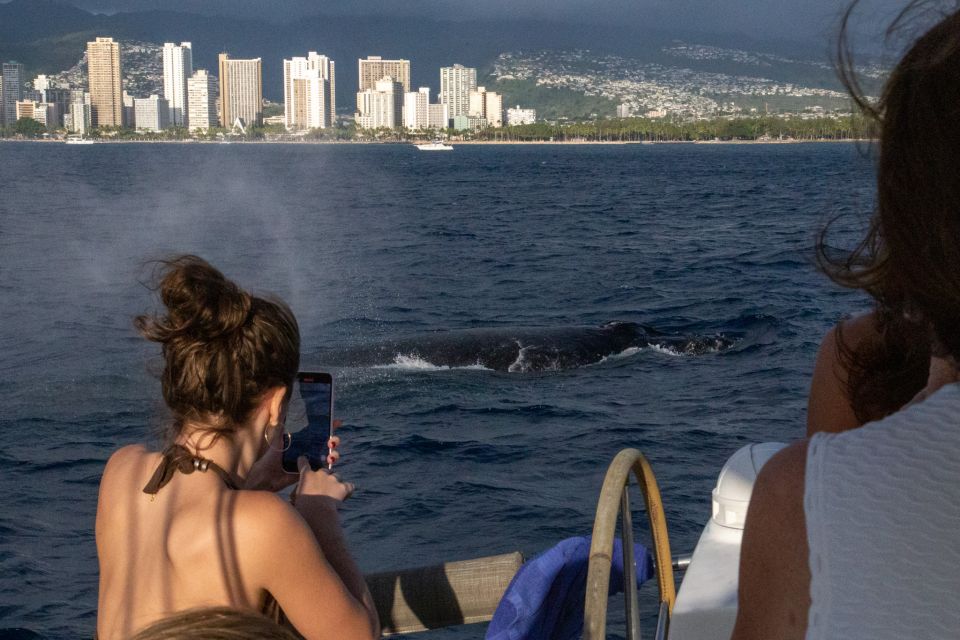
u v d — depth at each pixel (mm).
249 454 3299
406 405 15969
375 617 3273
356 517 11016
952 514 1499
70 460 13172
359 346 19469
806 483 1616
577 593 3658
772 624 1664
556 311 26453
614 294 29125
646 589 8500
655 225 53406
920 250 1569
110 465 3387
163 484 3150
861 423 2158
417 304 27641
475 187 95312
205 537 3027
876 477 1559
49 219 54125
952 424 1546
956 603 1476
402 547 10242
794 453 1672
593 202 73188
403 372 18109
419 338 19594
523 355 18641
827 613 1554
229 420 3158
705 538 3422
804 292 28594
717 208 66438
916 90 1567
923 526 1509
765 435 14148
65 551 10141
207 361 3105
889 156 1605
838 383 2467
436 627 3924
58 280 31391
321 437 3791
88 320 24203
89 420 15078
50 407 15820
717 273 33219
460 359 18641
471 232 49281
